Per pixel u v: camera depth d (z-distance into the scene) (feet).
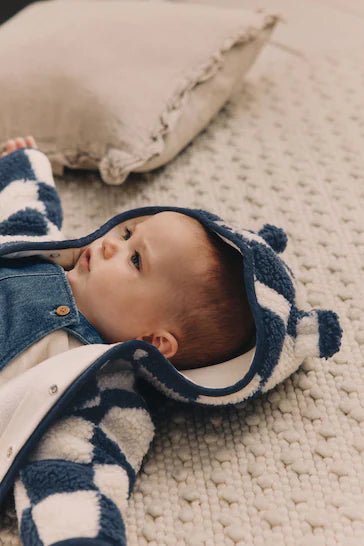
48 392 2.28
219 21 3.90
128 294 2.64
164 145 3.52
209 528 2.25
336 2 5.08
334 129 3.92
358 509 2.24
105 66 3.57
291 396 2.62
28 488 2.16
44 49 3.66
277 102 4.18
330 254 3.13
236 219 3.36
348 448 2.42
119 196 3.59
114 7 4.04
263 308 2.43
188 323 2.59
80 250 2.89
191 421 2.62
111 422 2.42
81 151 3.54
